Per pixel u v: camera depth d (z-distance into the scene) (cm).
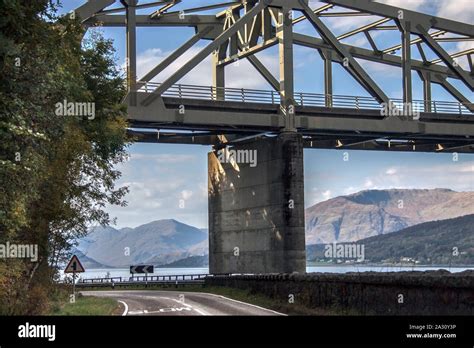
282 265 6081
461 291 1480
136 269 6975
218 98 7425
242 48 7281
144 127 5847
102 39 3638
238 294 4012
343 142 7556
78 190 3064
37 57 1952
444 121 7006
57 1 1978
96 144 3403
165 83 5662
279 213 6162
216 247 7200
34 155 1902
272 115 6138
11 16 1770
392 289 1855
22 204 1859
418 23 7038
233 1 7281
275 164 6256
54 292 3344
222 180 7150
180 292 5269
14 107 1802
